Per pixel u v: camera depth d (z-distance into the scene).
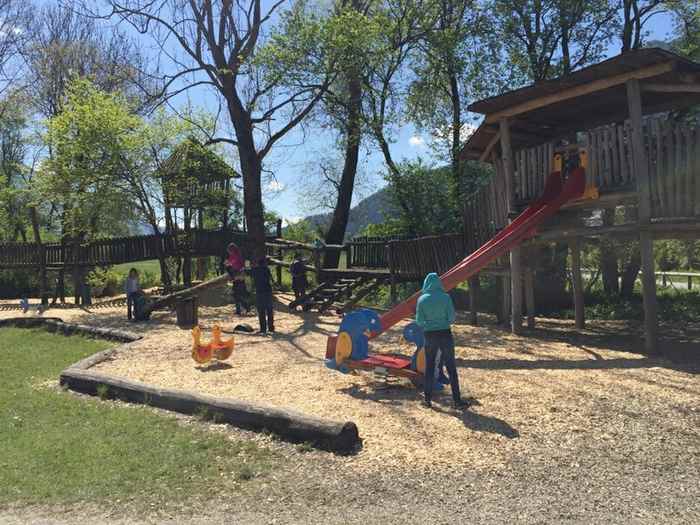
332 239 25.34
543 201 11.69
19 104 34.94
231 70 20.84
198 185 22.28
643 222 9.79
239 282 17.97
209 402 6.74
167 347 11.88
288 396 7.60
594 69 9.90
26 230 36.97
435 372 7.41
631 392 7.21
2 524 4.18
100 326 15.99
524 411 6.57
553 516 4.12
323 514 4.24
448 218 20.84
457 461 5.19
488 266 14.26
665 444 5.48
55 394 8.15
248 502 4.48
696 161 9.22
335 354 8.35
